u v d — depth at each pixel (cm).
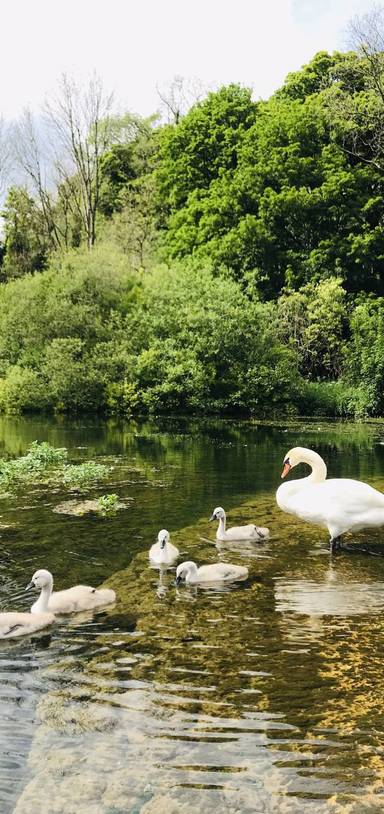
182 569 835
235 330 3478
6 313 3934
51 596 750
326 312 3619
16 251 5956
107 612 741
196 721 504
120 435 2544
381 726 496
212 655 620
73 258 3969
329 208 4066
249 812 410
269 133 4269
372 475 1645
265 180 4247
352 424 3027
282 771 446
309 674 579
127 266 4072
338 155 4216
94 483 1523
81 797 425
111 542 1031
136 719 509
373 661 604
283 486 1037
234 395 3422
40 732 494
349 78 4322
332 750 466
